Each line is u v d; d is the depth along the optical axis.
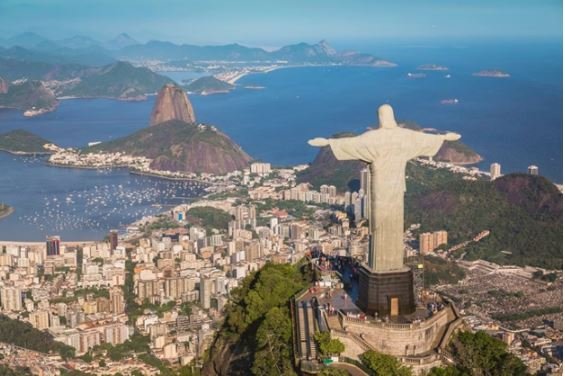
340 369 75.19
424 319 81.56
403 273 83.06
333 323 82.75
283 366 81.06
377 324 80.06
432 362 77.44
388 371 74.25
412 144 82.44
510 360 79.75
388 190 82.44
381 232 82.75
